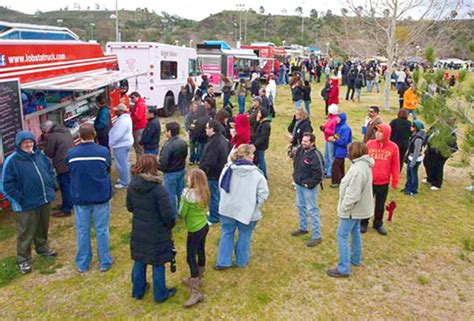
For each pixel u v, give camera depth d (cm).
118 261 572
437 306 492
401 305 491
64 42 829
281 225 698
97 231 536
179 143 648
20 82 668
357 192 508
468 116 492
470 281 548
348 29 2038
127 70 1483
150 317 457
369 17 1867
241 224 537
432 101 505
